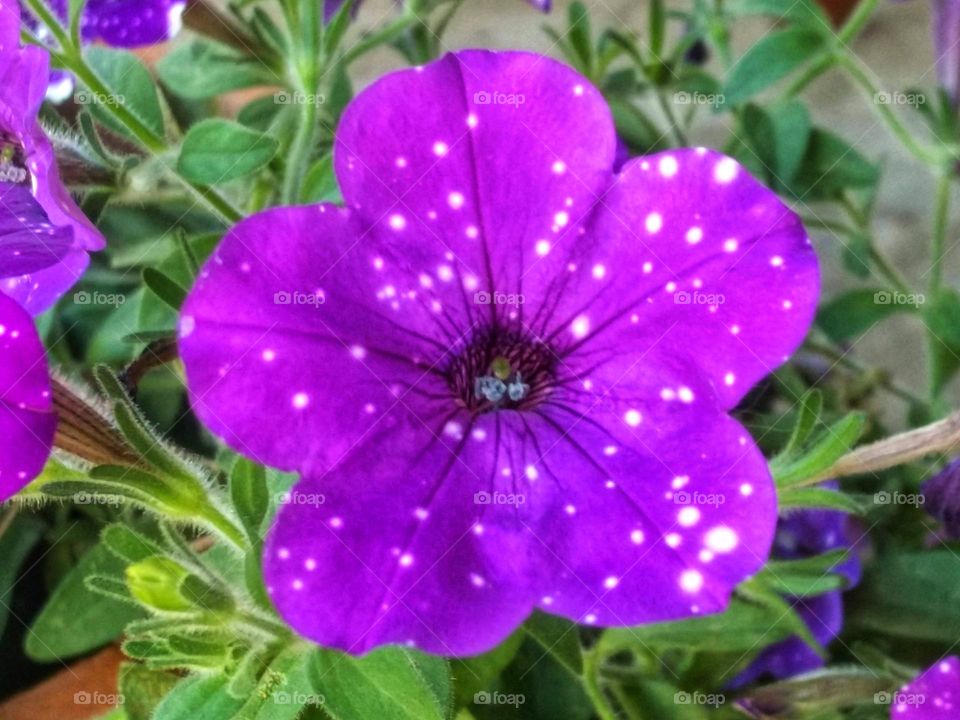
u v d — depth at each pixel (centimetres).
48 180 9
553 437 9
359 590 8
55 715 14
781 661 13
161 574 9
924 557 13
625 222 9
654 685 12
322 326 8
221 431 8
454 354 9
